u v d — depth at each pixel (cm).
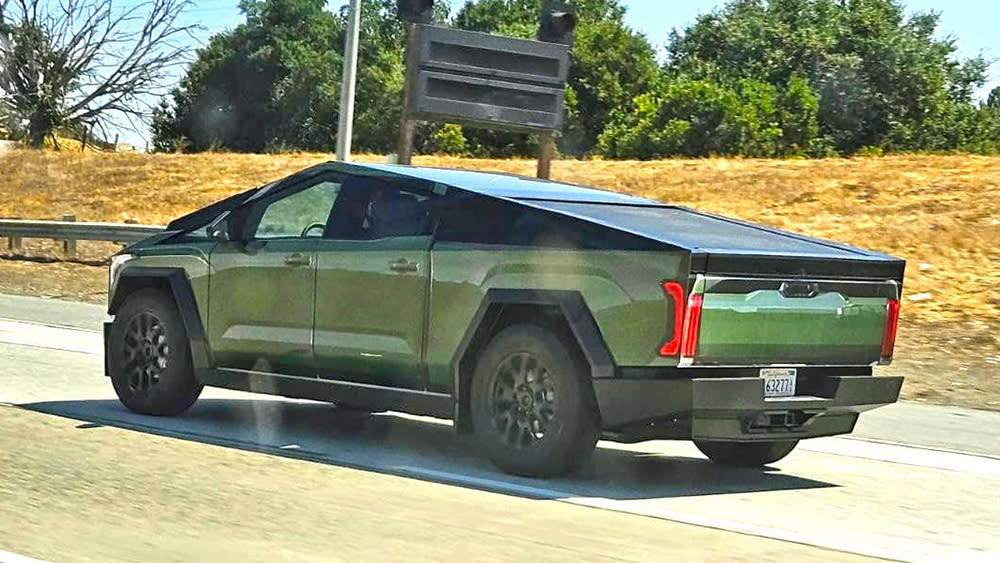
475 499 727
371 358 837
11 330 1537
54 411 970
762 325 754
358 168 870
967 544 679
